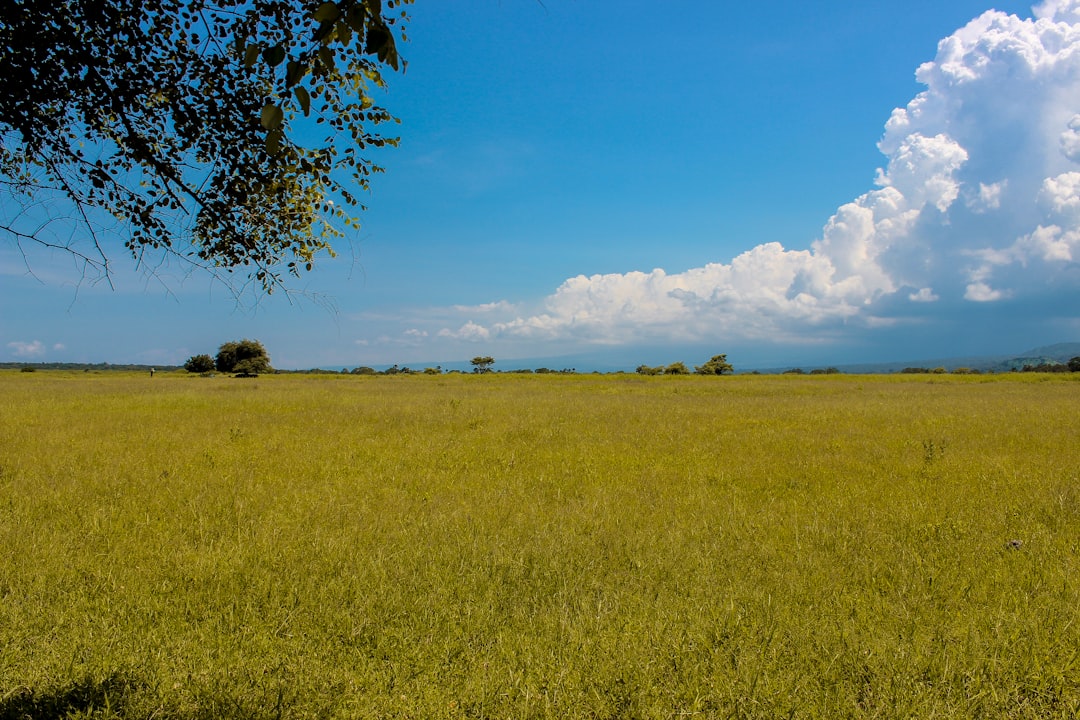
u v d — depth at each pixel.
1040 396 25.92
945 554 5.55
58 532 6.02
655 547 5.70
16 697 3.15
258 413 17.73
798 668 3.57
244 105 3.96
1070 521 6.65
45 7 3.41
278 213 4.49
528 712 3.13
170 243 4.32
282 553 5.52
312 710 3.17
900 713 3.14
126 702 3.18
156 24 3.97
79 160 3.88
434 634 3.97
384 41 2.07
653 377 53.94
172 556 5.36
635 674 3.46
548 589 4.73
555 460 10.56
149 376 58.44
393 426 15.06
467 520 6.64
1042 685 3.37
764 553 5.51
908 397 25.62
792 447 11.92
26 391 27.19
